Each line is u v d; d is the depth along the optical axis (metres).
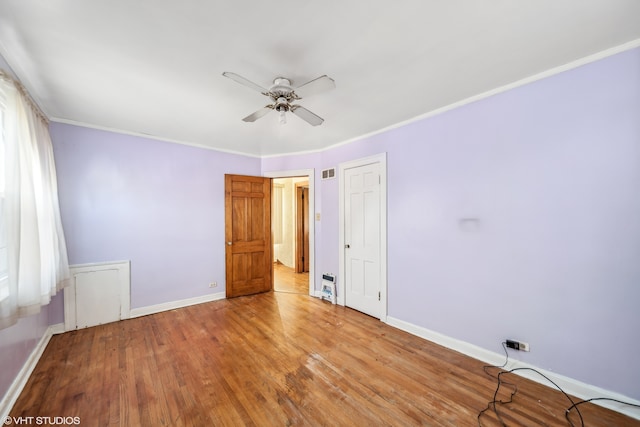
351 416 1.69
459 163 2.49
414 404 1.80
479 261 2.37
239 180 4.23
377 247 3.32
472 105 2.39
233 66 1.85
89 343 2.64
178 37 1.54
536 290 2.06
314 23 1.44
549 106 1.98
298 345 2.62
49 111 2.66
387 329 3.00
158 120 2.92
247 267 4.31
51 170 2.54
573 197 1.89
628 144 1.69
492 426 1.61
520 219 2.13
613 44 1.67
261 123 3.02
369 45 1.64
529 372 2.08
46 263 2.14
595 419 1.66
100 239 3.13
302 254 6.01
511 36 1.57
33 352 2.25
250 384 2.01
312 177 4.23
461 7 1.33
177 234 3.70
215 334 2.86
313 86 1.79
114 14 1.36
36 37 1.53
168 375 2.12
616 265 1.74
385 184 3.16
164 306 3.58
